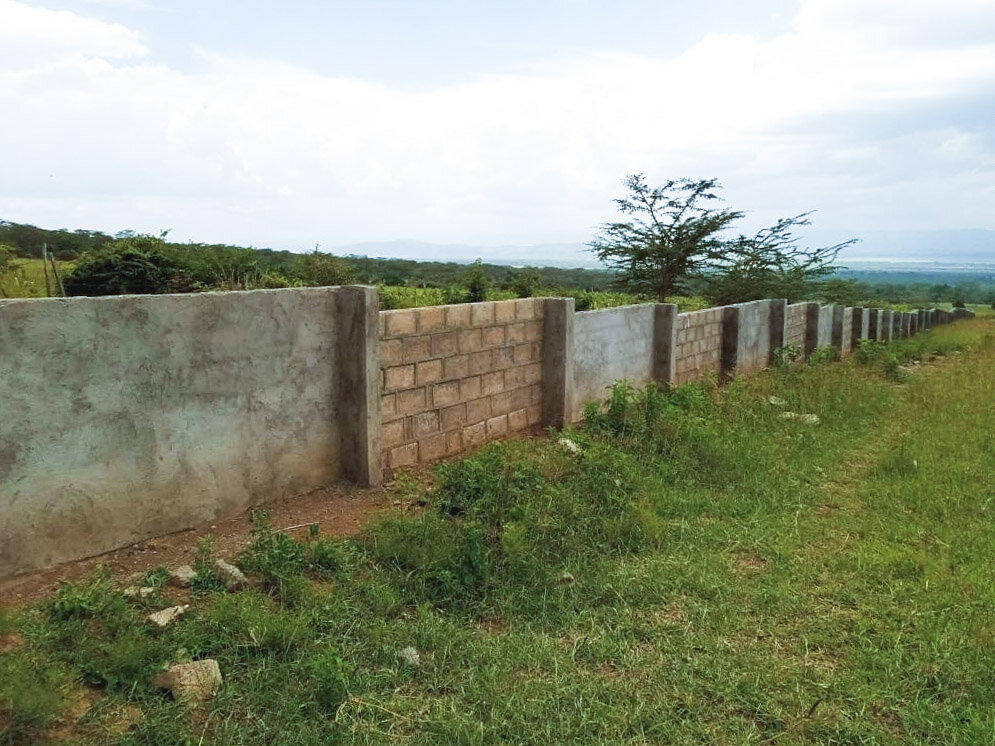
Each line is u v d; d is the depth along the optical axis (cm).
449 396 682
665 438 759
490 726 323
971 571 490
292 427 550
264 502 533
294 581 418
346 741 309
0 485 386
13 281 1306
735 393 983
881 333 2462
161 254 1375
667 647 397
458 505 548
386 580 445
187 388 475
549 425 821
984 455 780
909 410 1056
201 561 432
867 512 618
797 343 1627
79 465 420
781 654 395
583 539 529
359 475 586
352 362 577
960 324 3172
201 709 319
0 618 346
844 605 450
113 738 294
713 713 342
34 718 289
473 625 418
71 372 413
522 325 779
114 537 440
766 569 500
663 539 546
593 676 368
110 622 360
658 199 1898
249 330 512
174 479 471
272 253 2055
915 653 393
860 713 343
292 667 350
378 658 371
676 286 2000
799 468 736
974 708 347
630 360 981
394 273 2658
